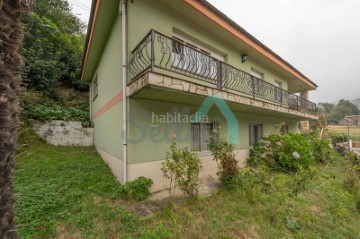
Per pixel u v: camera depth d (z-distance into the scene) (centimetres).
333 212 352
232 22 556
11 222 140
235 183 430
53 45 1199
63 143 789
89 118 970
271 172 535
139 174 413
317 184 472
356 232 310
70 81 1203
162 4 457
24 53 912
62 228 264
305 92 1384
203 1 465
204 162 561
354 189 475
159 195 403
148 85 321
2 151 128
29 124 717
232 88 545
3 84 124
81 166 534
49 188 370
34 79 925
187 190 363
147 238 241
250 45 655
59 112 827
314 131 1211
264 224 303
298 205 371
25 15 139
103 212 303
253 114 796
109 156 552
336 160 705
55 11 1393
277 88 801
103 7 442
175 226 282
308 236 282
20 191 344
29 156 588
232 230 284
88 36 588
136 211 323
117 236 254
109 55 564
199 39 539
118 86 463
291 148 632
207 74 502
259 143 745
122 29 408
